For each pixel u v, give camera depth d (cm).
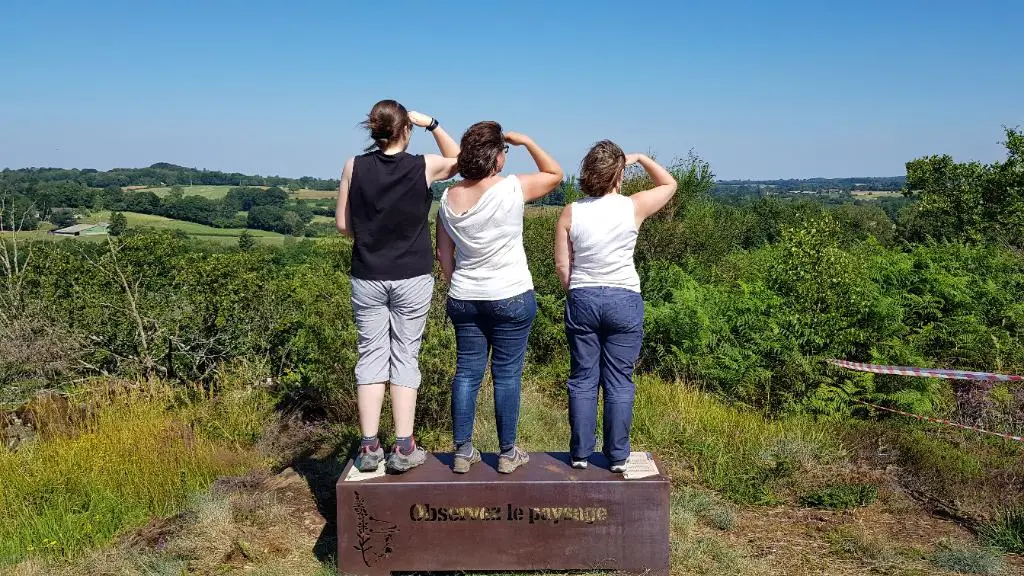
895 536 448
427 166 363
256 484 514
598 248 366
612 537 382
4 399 705
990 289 887
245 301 805
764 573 402
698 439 605
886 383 695
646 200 373
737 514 482
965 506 486
